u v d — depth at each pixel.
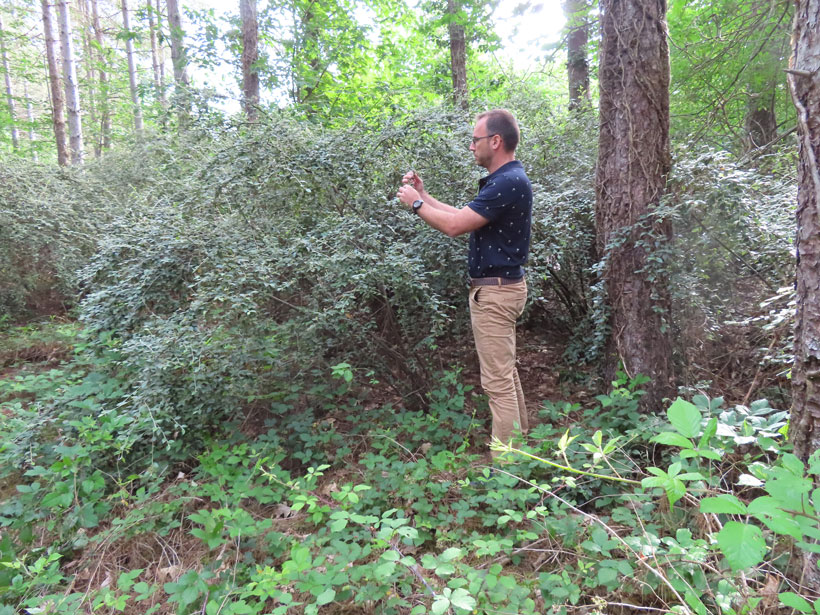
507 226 2.49
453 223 2.44
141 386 2.61
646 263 2.83
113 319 3.09
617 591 1.69
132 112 12.07
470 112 4.55
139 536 2.33
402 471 2.50
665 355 2.92
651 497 2.08
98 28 13.15
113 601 1.79
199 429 2.94
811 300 1.63
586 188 3.81
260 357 2.97
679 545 1.62
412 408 3.49
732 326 3.18
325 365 3.31
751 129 5.00
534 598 1.78
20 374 4.40
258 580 1.80
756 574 1.59
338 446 3.03
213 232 2.97
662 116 2.84
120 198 6.64
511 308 2.57
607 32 2.90
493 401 2.63
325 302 3.00
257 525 2.18
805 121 1.57
